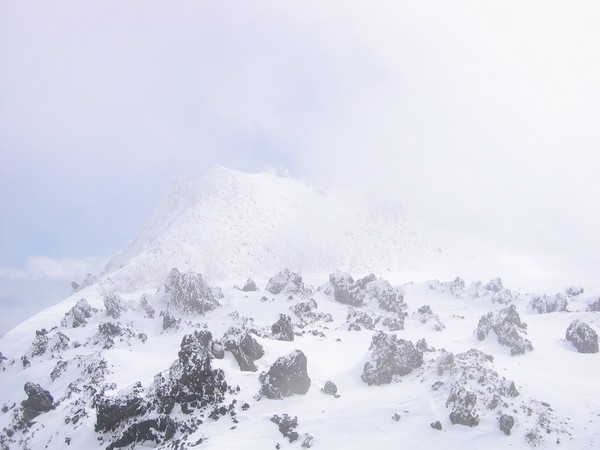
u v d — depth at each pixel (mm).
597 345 64312
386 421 38344
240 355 52656
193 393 44188
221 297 99625
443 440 34781
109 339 71875
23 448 47938
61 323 93188
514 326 66375
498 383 41031
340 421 39219
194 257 160500
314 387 47938
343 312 92812
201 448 36469
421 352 50656
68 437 44812
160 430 41156
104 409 43500
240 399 44656
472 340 68625
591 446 32688
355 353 63406
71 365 64312
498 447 33281
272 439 37656
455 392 38344
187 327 80500
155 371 58344
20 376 68062
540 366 55938
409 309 100000
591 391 43156
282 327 66688
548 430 34750
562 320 81312
